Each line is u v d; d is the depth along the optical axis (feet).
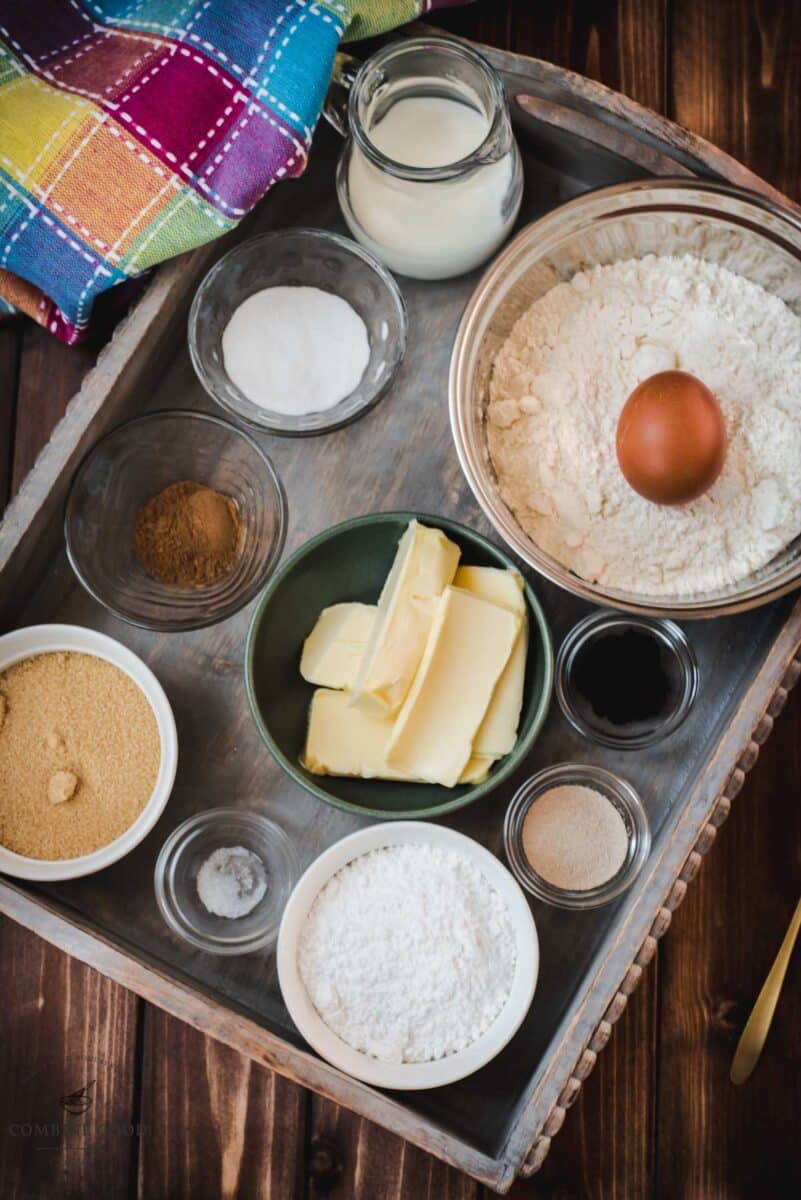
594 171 3.67
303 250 3.71
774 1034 3.91
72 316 3.58
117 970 3.31
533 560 3.16
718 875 3.94
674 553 3.48
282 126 3.32
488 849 3.61
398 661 3.37
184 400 3.79
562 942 3.57
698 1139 3.88
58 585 3.73
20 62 3.44
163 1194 3.83
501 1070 3.54
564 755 3.63
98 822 3.54
